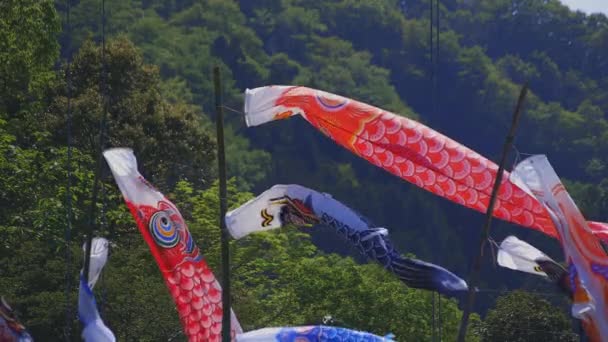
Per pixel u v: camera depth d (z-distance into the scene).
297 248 82.44
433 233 164.12
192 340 44.25
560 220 38.66
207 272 44.16
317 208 39.69
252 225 40.47
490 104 196.75
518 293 74.19
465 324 38.88
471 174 41.75
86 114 89.31
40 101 91.81
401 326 77.69
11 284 66.31
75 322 64.31
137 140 90.75
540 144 186.50
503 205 41.88
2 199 75.56
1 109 89.31
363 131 42.09
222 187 40.72
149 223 43.91
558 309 73.12
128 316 65.94
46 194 76.19
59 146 89.06
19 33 87.06
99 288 64.81
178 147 94.38
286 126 183.00
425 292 78.38
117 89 95.56
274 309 80.62
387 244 39.03
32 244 69.25
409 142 41.94
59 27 88.31
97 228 75.44
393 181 173.00
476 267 39.38
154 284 67.44
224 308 40.59
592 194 135.00
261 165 175.50
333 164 178.38
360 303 77.94
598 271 38.41
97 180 43.31
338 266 81.19
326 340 41.34
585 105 195.88
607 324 38.25
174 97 163.25
